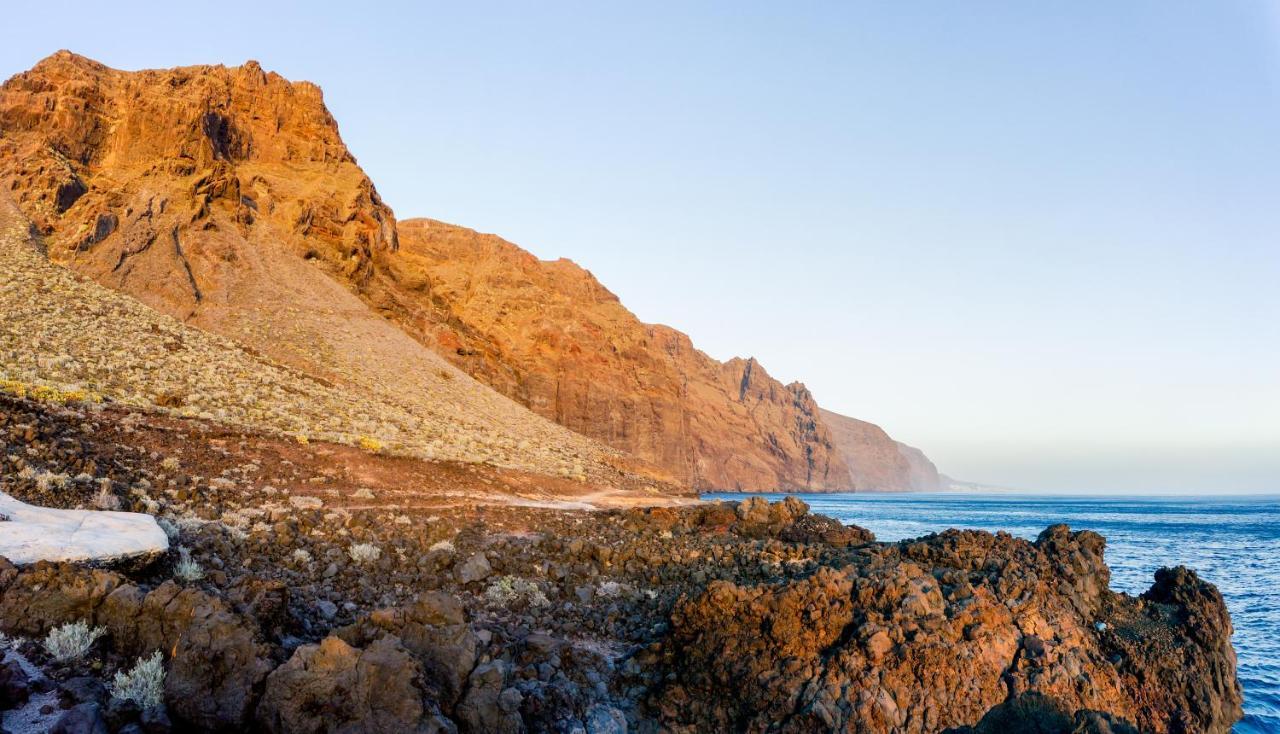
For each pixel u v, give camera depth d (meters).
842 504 169.75
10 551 10.89
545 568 19.94
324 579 16.17
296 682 9.65
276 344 50.38
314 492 24.08
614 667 15.05
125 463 20.88
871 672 13.64
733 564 22.61
